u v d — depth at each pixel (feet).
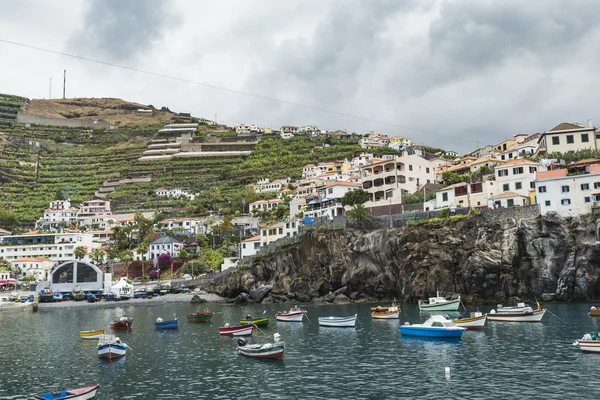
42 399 137.08
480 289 339.57
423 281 356.38
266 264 471.21
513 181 408.05
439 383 153.17
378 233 394.11
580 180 346.74
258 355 199.72
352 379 161.68
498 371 163.84
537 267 332.60
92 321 356.38
